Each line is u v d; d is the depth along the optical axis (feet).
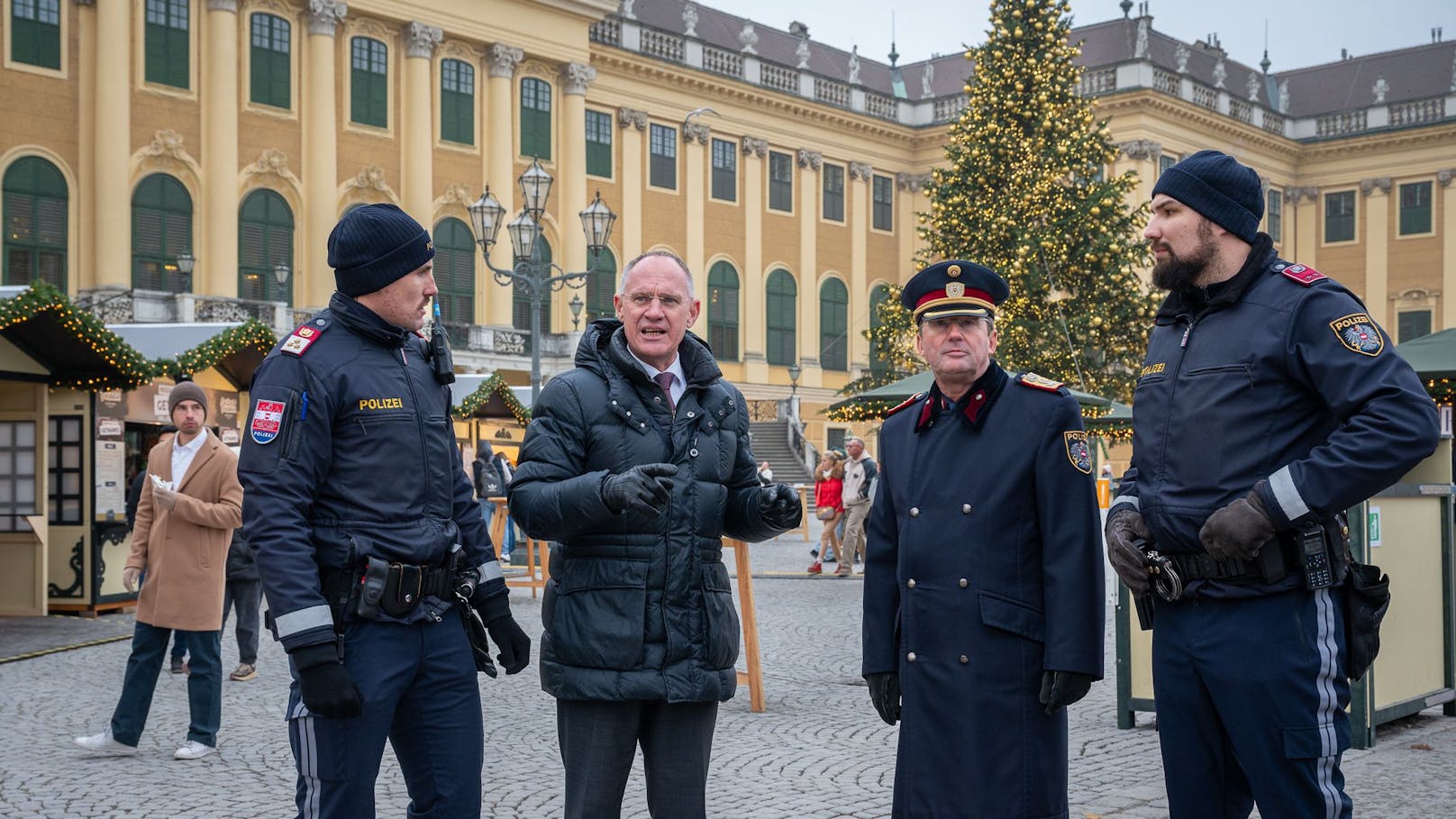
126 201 103.76
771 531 13.29
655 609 12.66
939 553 13.00
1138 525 12.07
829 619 44.78
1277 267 11.69
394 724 12.59
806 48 163.73
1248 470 11.32
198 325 54.39
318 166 114.83
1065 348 99.45
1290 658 11.03
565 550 12.91
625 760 12.75
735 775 21.38
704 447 13.12
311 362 12.22
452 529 12.87
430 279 12.97
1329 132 179.42
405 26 120.98
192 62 108.37
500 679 31.71
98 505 46.62
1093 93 157.69
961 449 13.15
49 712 27.68
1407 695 23.85
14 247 100.01
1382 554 23.30
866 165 165.17
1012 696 12.70
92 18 104.06
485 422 85.15
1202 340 11.81
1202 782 11.66
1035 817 12.60
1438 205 171.01
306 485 12.01
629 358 12.98
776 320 155.94
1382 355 10.84
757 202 153.58
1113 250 97.76
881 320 109.81
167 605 23.13
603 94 138.92
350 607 11.98
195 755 23.12
